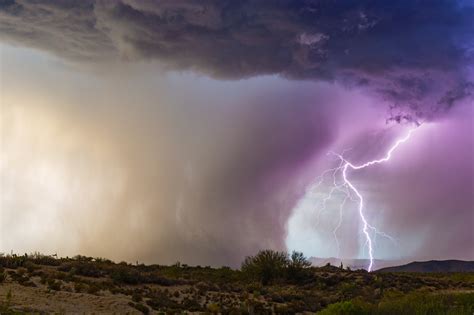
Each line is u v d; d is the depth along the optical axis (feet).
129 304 84.23
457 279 175.63
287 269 159.84
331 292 140.15
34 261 118.21
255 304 103.19
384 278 164.55
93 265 121.60
